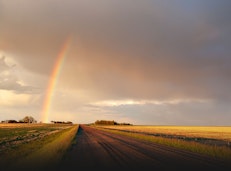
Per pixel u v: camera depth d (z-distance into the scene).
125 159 21.33
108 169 16.72
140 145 34.69
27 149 28.06
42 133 71.94
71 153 25.83
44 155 22.75
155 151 27.23
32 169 16.55
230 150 25.42
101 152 26.69
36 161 19.70
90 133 72.62
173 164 18.52
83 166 17.89
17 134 67.44
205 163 18.86
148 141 42.31
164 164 18.55
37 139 47.06
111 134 67.62
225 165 17.95
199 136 65.69
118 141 42.47
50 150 26.09
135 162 19.64
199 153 25.22
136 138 50.91
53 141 37.88
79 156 23.48
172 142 36.38
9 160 20.08
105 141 42.47
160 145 34.62
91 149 29.81
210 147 27.88
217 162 19.34
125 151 27.50
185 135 70.44
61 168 17.05
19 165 18.00
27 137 54.66
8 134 67.56
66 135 54.19
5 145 35.50
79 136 57.69
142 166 17.77
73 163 19.22
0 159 20.55
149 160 20.62
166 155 23.73
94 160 20.86
